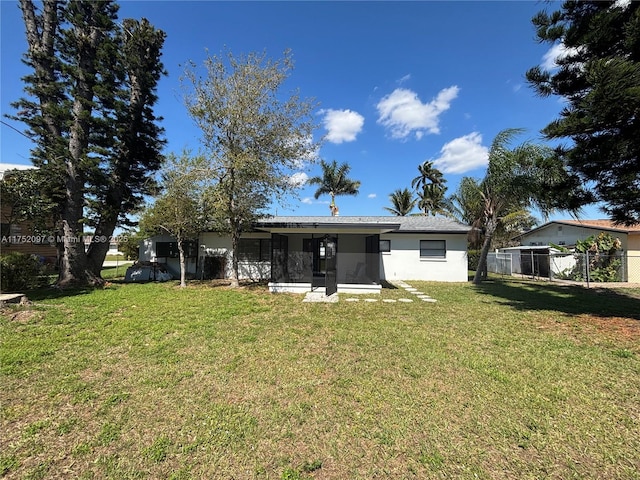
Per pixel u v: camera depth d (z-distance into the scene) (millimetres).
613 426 2762
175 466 2266
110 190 12539
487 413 2967
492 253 20844
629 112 5496
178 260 15891
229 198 10719
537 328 5957
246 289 11281
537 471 2223
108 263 29531
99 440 2553
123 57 12547
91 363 4188
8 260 10055
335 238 11398
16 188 10094
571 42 6582
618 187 6648
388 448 2473
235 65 10070
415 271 15109
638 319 6574
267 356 4480
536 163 7473
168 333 5613
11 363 4105
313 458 2359
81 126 11609
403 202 37219
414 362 4242
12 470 2215
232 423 2805
